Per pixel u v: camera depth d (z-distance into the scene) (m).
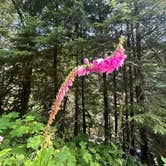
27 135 4.12
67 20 6.74
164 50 5.86
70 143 4.45
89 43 5.49
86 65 1.87
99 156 4.25
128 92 6.39
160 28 5.66
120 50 1.81
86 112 8.02
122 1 5.45
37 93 7.77
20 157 3.22
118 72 6.53
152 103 5.24
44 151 2.13
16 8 7.56
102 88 7.33
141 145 6.00
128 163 4.95
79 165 3.93
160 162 5.67
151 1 5.05
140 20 5.30
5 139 3.83
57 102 1.93
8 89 8.41
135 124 5.28
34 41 5.80
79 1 6.27
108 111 7.10
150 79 5.68
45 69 7.47
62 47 6.30
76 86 7.29
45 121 4.96
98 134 6.57
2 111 7.98
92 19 6.80
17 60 6.27
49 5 7.19
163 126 5.21
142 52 5.93
